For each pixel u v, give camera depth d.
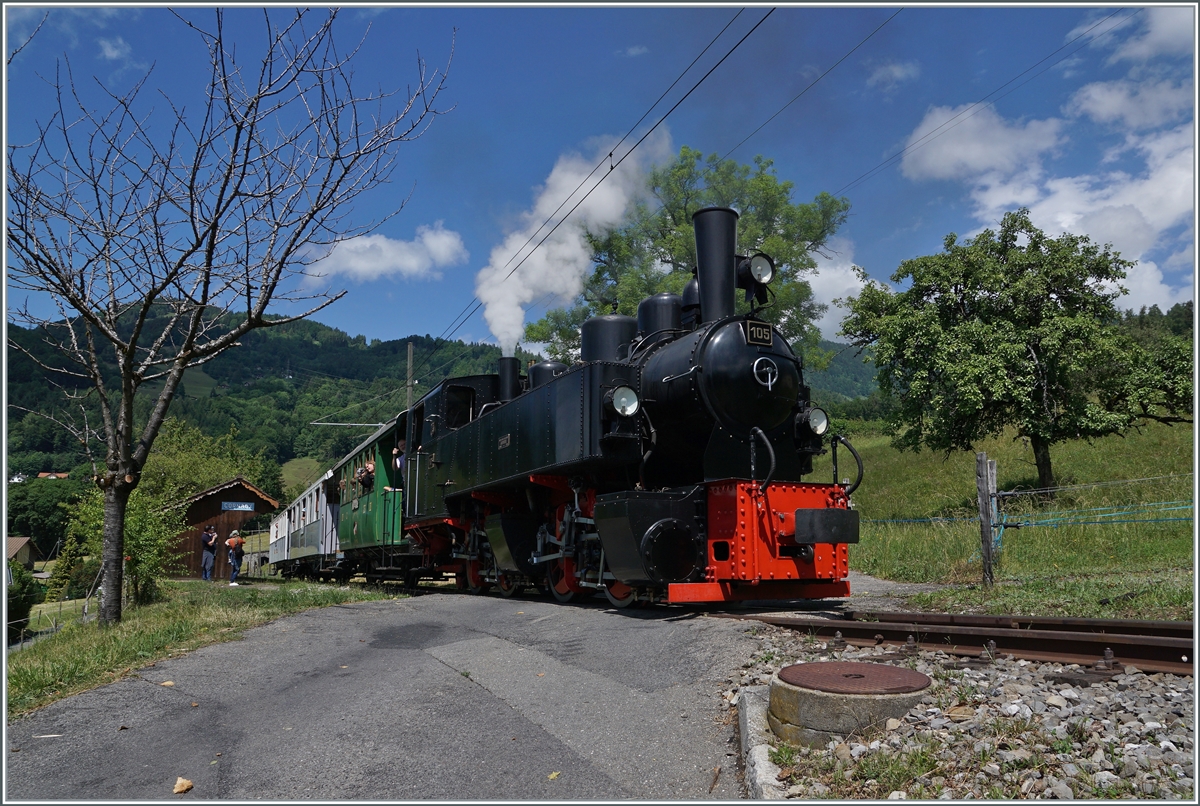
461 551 12.70
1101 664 4.39
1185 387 15.70
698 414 7.95
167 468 40.31
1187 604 6.65
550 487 9.66
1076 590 7.96
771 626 6.27
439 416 13.27
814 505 7.82
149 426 9.37
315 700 5.28
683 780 3.70
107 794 3.86
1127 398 16.23
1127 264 17.09
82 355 9.12
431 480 13.50
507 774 3.85
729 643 5.80
